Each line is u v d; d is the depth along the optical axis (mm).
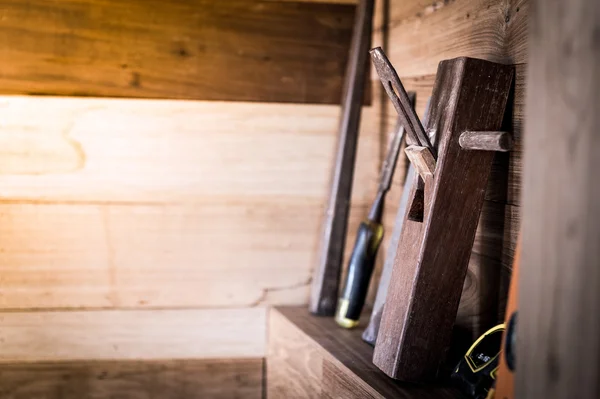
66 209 2029
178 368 2125
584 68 846
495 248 1482
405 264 1468
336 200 2018
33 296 2045
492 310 1494
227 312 2133
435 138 1428
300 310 2104
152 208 2064
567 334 874
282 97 2090
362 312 2115
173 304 2105
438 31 1696
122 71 2012
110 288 2072
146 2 2002
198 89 2049
